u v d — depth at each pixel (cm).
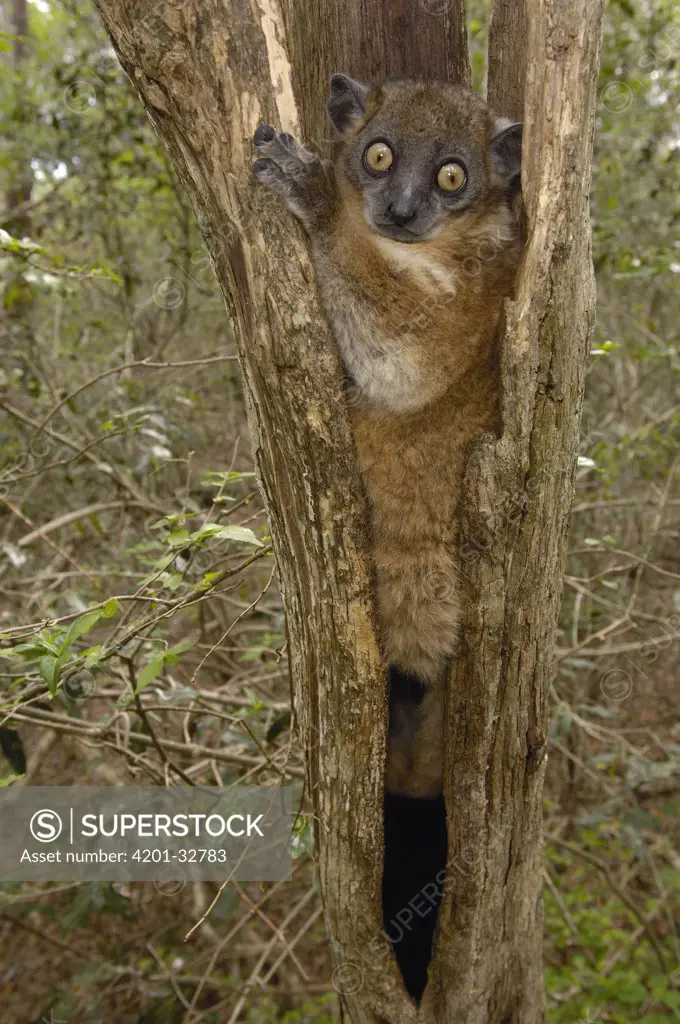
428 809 299
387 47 289
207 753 375
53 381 563
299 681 259
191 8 200
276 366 216
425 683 290
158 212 651
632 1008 458
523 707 246
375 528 280
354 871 257
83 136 597
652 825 436
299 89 231
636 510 603
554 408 220
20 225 609
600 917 499
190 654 523
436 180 277
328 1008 481
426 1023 269
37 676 322
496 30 276
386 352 266
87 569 485
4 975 499
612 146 634
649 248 560
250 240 214
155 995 420
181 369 632
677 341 628
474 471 224
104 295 611
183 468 572
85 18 611
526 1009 284
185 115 208
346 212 266
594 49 205
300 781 378
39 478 543
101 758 458
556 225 208
